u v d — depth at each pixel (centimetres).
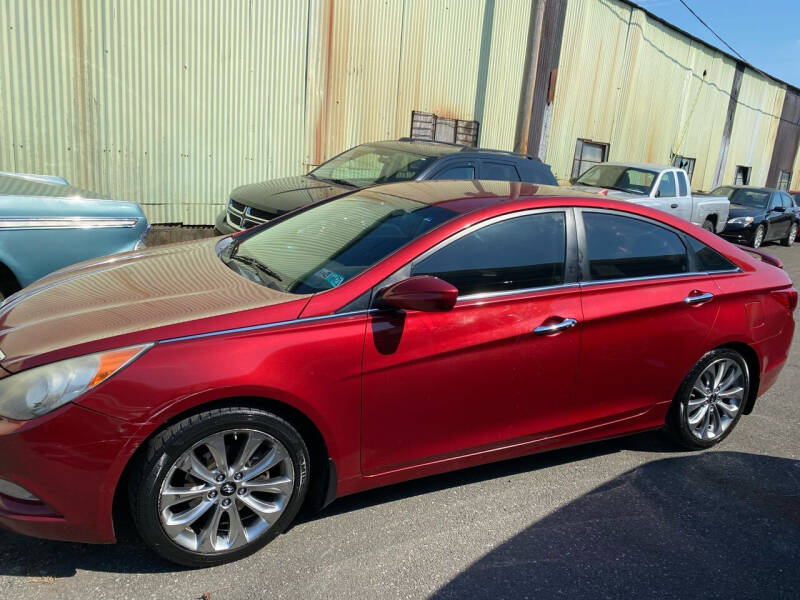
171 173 883
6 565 256
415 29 1112
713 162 2181
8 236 414
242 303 274
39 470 230
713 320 384
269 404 263
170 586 252
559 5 1376
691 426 398
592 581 277
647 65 1706
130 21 804
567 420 348
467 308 303
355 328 276
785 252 1625
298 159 1010
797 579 290
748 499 358
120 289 298
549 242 338
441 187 380
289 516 280
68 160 793
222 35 884
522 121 1121
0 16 712
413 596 257
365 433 286
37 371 235
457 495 337
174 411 239
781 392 545
